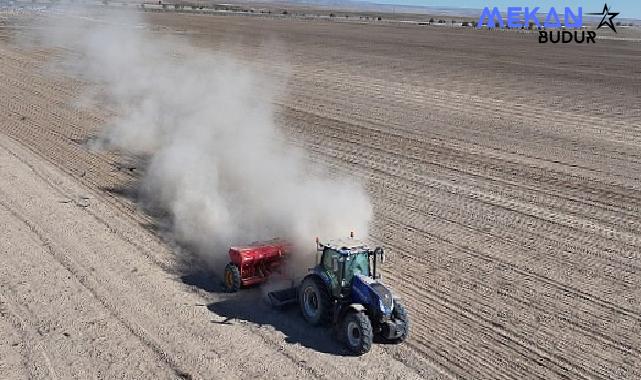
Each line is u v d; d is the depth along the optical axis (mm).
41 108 36562
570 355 12859
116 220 19609
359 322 12352
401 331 12875
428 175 25469
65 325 13320
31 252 16969
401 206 21750
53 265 16219
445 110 38656
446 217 20812
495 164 27266
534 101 41969
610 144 31219
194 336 13078
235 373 11828
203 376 11695
